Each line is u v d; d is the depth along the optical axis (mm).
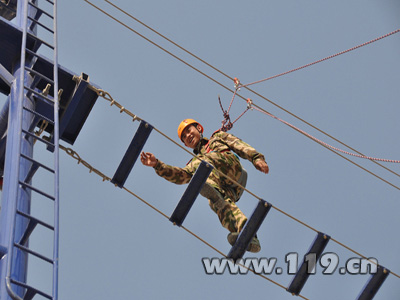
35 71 18625
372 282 20906
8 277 13094
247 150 20328
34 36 20219
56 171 15562
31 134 16438
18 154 15664
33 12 22188
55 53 19438
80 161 19969
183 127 21312
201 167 19047
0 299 13680
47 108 20469
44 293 13258
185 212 19359
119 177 19703
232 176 20359
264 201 19234
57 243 13984
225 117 22953
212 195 19750
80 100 21047
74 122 21406
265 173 20219
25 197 16531
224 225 19812
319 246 20250
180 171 19859
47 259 13680
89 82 20359
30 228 14680
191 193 19172
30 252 13664
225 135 20953
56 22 20625
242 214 19703
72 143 21656
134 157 19562
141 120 19281
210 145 20844
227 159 20375
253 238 19359
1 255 14430
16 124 17812
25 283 14617
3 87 21016
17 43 20531
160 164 19594
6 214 15227
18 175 15242
